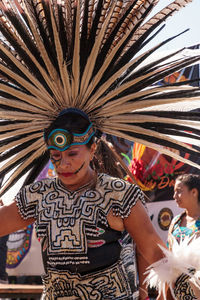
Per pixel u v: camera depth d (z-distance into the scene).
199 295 1.75
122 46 1.71
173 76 3.72
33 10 1.70
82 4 1.73
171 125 1.77
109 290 1.55
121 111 1.74
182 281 1.64
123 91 1.74
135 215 1.58
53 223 1.57
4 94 1.76
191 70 3.72
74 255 1.53
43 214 1.60
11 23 1.73
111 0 1.69
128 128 1.78
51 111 1.75
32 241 4.58
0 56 1.72
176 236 2.79
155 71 1.70
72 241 1.53
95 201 1.58
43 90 1.71
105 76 1.72
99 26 1.69
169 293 1.76
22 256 4.55
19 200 1.67
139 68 1.84
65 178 1.59
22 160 1.85
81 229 1.54
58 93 1.71
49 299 1.60
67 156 1.60
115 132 1.81
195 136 1.78
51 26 1.67
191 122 1.74
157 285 1.67
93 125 1.76
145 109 1.83
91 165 1.97
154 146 1.81
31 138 1.78
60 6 1.67
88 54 1.68
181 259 1.67
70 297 1.55
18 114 1.72
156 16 1.73
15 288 3.84
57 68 1.69
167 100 1.70
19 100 1.75
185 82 1.75
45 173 4.32
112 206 1.58
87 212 1.56
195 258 1.67
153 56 1.90
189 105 1.84
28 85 1.71
